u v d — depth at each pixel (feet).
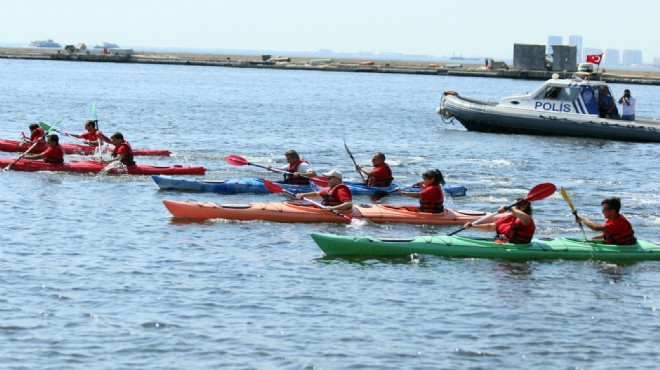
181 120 152.97
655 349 41.93
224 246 58.54
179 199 75.25
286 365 38.58
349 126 153.48
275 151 113.70
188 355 39.42
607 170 102.99
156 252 56.44
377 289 49.78
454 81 339.57
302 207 67.21
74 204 71.26
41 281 49.16
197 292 48.11
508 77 361.10
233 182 79.77
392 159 109.09
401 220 67.62
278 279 51.08
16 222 63.98
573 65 355.97
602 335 43.57
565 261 57.41
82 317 43.62
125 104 185.16
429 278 52.31
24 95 201.36
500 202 79.10
